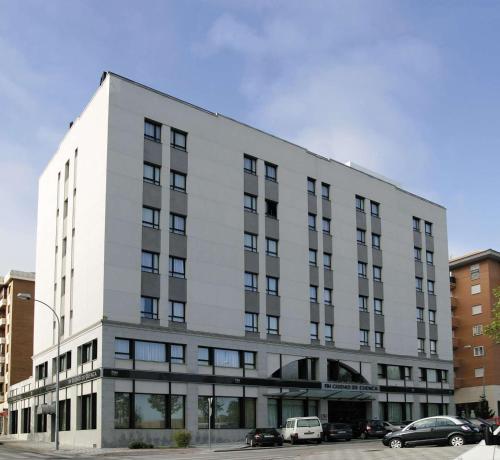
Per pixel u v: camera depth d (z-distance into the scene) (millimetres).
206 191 47844
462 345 82938
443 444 29391
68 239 49375
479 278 82938
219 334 46156
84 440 41062
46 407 45438
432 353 63875
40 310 55812
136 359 41562
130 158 44094
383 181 63250
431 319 64875
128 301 41938
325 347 53219
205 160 48312
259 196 51406
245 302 48469
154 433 41125
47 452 35375
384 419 57219
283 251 52062
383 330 59062
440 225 69062
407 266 63594
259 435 38688
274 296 50500
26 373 83750
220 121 50062
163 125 46375
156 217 44656
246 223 49969
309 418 41344
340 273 56406
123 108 44469
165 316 43500
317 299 53875
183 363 43938
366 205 60812
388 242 62156
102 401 39219
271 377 48781
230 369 46375
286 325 50812
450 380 65000
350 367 55031
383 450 27812
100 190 43438
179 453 33500
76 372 44188
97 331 41094
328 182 57594
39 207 59688
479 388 79750
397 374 59500
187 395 43406
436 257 67500
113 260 41812
